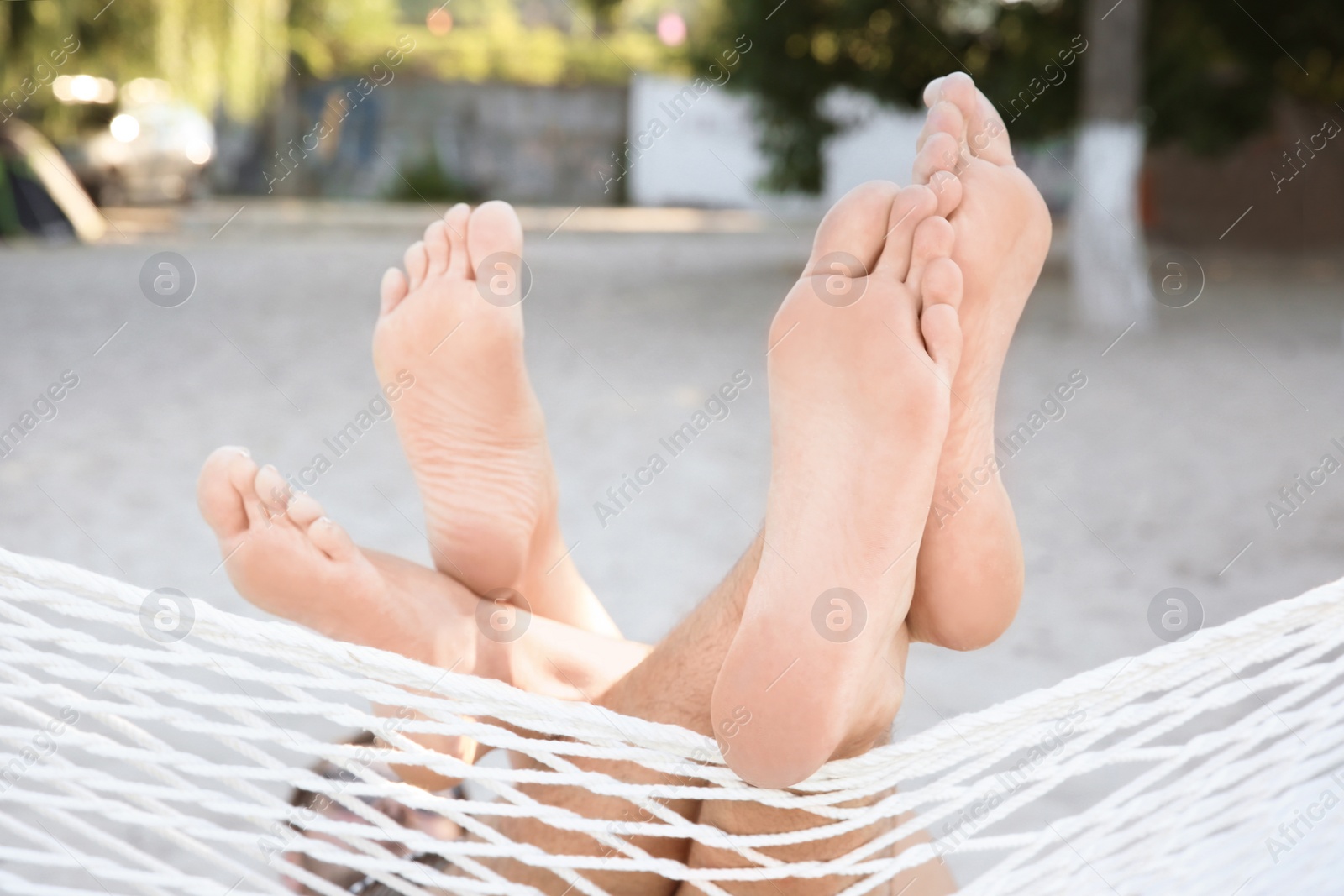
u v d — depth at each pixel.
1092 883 0.89
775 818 0.88
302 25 10.75
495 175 11.54
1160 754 0.89
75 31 7.99
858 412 0.85
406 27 12.24
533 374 3.83
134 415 3.26
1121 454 2.86
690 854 0.91
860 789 0.86
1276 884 0.92
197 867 1.24
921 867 0.96
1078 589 1.98
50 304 5.19
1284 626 0.89
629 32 11.89
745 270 6.81
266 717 1.47
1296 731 0.92
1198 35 6.48
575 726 0.85
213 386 3.65
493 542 1.01
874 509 0.84
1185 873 0.91
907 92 6.45
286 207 10.05
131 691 0.85
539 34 11.70
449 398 1.00
